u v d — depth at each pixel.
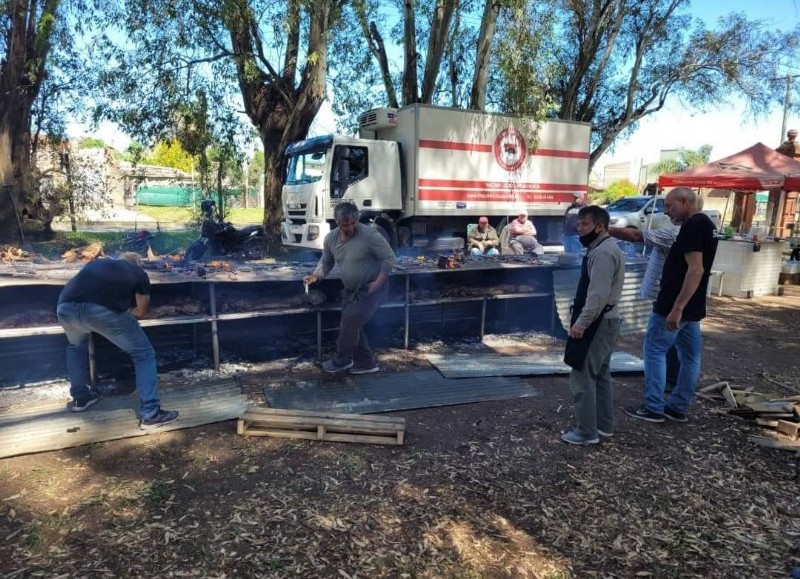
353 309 4.58
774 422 4.01
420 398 4.41
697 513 2.91
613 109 18.48
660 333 4.00
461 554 2.52
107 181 15.27
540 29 11.47
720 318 8.07
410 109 10.74
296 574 2.34
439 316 6.54
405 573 2.38
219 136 11.99
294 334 5.79
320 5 10.80
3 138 10.58
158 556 2.43
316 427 3.71
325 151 10.14
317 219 10.27
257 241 10.95
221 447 3.47
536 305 6.96
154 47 10.77
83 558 2.40
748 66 16.58
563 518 2.83
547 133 12.52
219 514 2.75
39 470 3.12
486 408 4.29
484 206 11.78
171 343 5.30
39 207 13.07
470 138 11.34
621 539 2.67
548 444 3.67
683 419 4.14
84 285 3.52
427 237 11.56
